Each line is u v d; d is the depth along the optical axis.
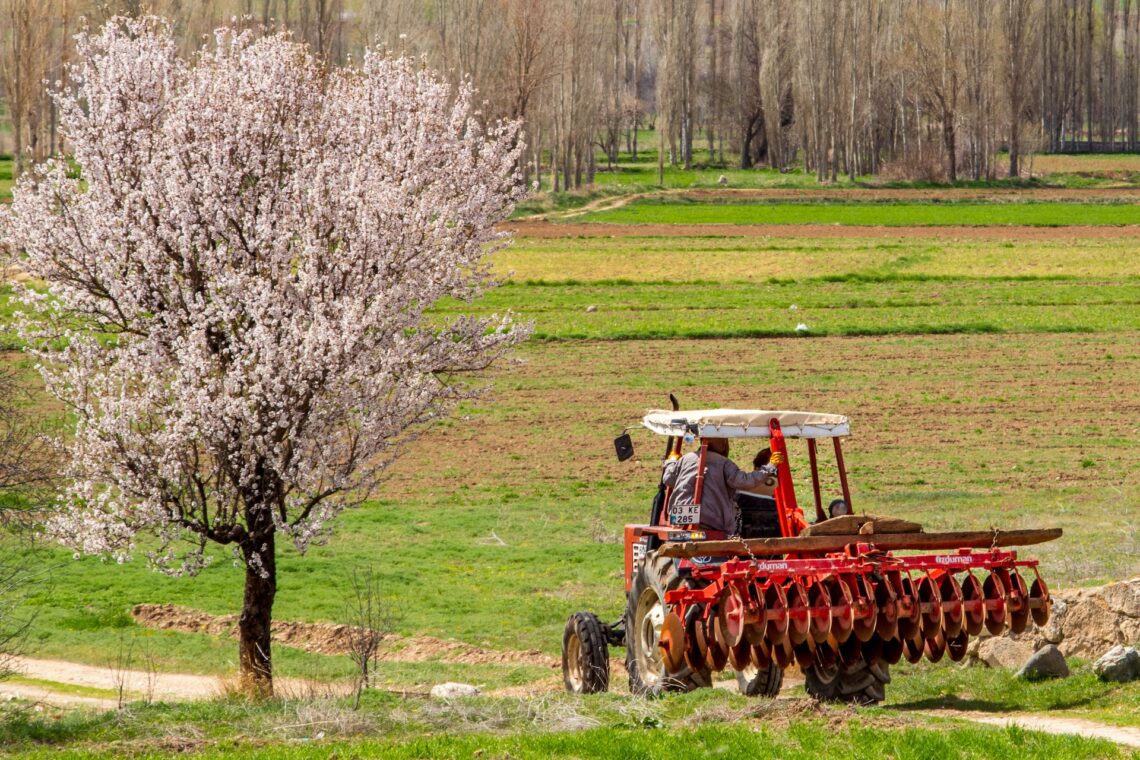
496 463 117.19
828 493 98.94
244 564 61.00
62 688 60.81
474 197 64.88
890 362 162.25
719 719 39.53
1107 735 36.34
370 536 93.56
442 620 72.44
